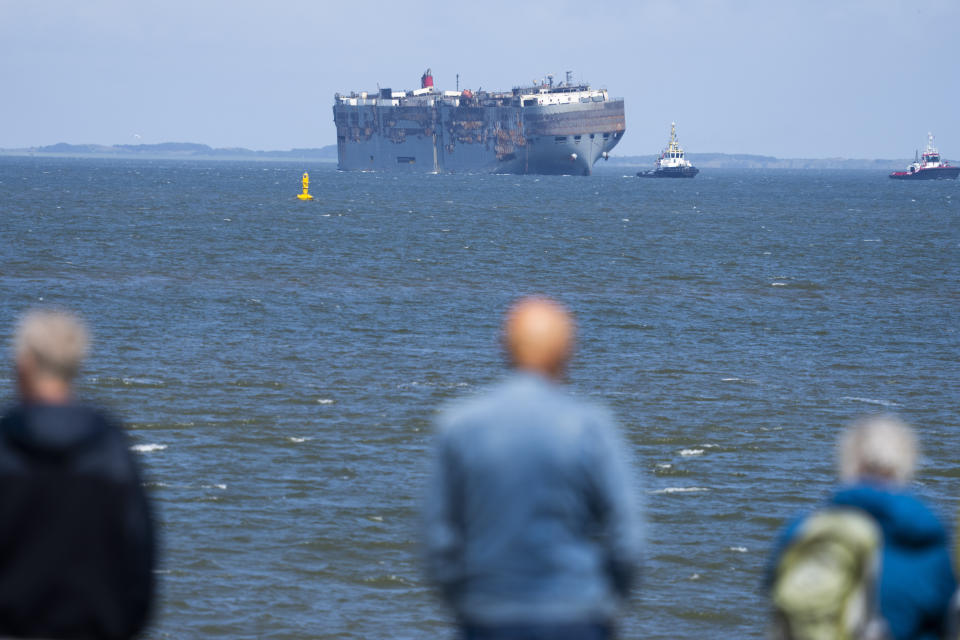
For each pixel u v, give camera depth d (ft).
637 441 429.38
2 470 79.46
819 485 380.78
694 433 443.32
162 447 401.29
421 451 411.95
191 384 505.66
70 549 79.97
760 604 281.74
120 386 497.05
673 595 285.23
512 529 74.02
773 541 325.83
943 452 428.56
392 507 344.69
